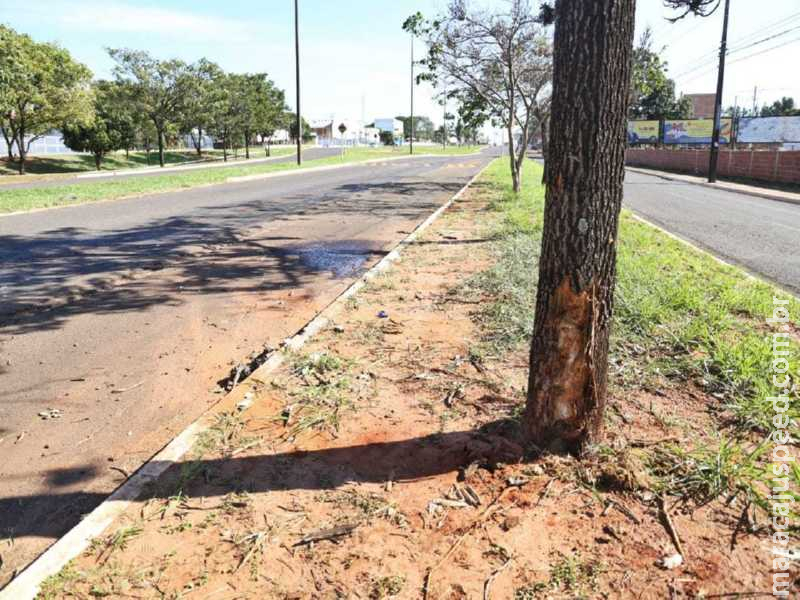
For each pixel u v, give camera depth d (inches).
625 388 152.1
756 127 1579.7
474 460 118.1
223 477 114.1
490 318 209.6
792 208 669.3
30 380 165.6
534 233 381.7
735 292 234.2
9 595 84.1
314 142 3703.3
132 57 1466.5
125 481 113.7
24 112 1160.2
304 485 111.8
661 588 86.1
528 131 649.0
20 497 113.3
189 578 88.6
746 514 102.0
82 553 93.4
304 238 401.4
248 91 1958.7
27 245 362.0
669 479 111.6
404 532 98.4
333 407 143.4
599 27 101.7
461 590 86.0
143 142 1711.4
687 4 155.9
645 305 207.2
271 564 91.4
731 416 137.2
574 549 94.3
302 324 215.3
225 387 161.8
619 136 106.7
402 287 258.2
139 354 185.8
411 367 168.1
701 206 680.4
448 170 1333.7
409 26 558.3
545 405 117.6
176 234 410.0
